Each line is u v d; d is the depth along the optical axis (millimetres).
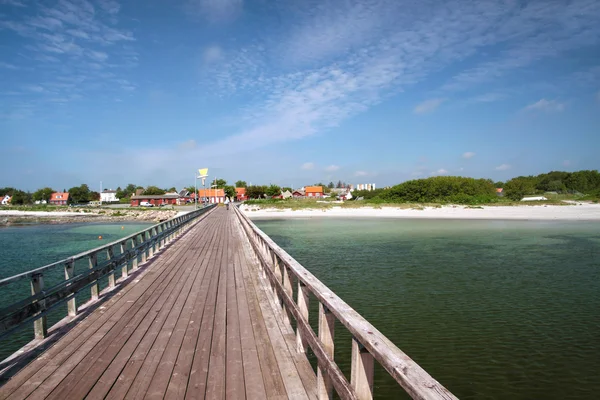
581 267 14617
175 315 5383
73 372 3547
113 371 3568
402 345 7453
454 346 7387
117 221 54969
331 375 2498
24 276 3945
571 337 7766
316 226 34594
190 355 3945
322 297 2736
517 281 12336
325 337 2824
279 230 31078
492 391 5855
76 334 4594
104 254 21469
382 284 11961
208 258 10727
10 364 3719
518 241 22500
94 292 6184
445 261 16016
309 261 16156
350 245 21312
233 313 5473
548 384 6031
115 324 4980
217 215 35312
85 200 110438
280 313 5363
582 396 5707
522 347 7320
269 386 3254
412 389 1350
